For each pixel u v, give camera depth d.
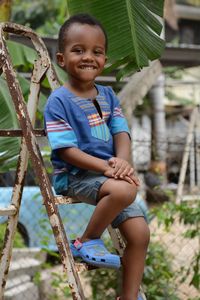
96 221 2.75
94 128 2.95
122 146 3.04
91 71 2.93
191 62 11.55
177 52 11.27
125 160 2.87
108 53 4.08
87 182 2.81
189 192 8.34
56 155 2.92
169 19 14.93
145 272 4.82
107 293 4.98
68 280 2.67
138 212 2.86
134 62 4.09
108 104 3.11
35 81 3.23
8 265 3.07
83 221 6.62
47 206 2.74
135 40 4.05
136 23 4.06
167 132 15.66
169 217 5.02
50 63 3.23
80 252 2.77
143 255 2.81
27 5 14.55
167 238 5.87
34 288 5.84
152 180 8.41
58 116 2.86
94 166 2.78
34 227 7.18
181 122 16.33
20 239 7.02
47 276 6.00
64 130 2.83
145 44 4.07
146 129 13.84
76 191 2.85
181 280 5.05
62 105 2.89
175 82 15.57
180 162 9.47
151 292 4.75
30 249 6.57
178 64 11.63
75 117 2.91
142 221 2.83
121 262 2.83
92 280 5.03
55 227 2.71
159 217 5.01
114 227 2.95
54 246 6.75
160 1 4.16
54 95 2.93
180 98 18.33
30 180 7.66
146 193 7.12
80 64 2.91
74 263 2.69
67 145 2.80
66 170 2.90
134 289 2.78
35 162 2.78
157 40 4.11
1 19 4.81
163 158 9.00
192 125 10.88
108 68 4.13
